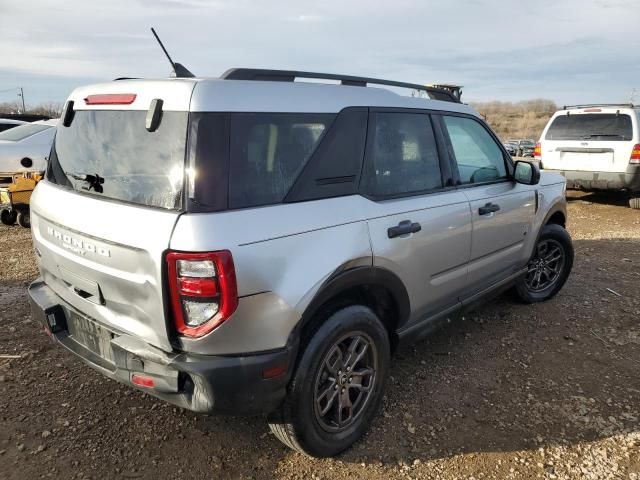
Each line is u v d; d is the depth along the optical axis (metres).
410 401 3.29
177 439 2.89
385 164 3.01
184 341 2.20
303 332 2.55
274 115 2.45
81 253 2.50
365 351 2.86
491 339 4.17
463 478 2.65
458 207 3.43
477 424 3.08
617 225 8.81
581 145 10.02
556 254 4.96
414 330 3.29
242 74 2.49
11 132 9.01
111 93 2.57
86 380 3.43
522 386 3.49
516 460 2.78
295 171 2.51
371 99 2.98
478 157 3.84
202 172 2.18
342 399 2.77
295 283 2.34
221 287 2.12
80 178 2.65
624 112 9.56
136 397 3.26
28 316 4.37
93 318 2.60
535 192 4.35
